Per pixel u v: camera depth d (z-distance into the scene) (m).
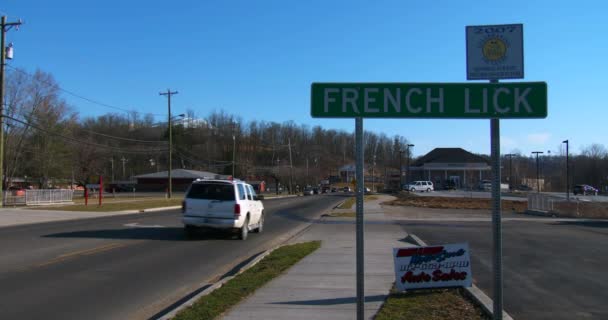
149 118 108.75
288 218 29.38
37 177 62.59
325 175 142.12
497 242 4.75
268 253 13.25
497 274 4.76
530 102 4.76
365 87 4.79
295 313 7.01
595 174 93.69
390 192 97.31
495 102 4.78
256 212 19.61
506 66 4.94
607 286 9.34
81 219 26.88
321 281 9.27
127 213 32.75
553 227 23.91
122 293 8.84
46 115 59.56
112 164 106.12
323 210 38.47
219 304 7.44
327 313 7.02
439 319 6.62
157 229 20.64
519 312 7.43
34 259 12.35
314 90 4.79
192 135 114.81
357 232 4.73
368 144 158.62
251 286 8.74
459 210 38.00
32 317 7.22
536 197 36.06
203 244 16.05
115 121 105.19
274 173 106.81
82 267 11.33
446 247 8.07
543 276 10.36
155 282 9.84
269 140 124.88
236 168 106.00
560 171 105.56
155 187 99.94
